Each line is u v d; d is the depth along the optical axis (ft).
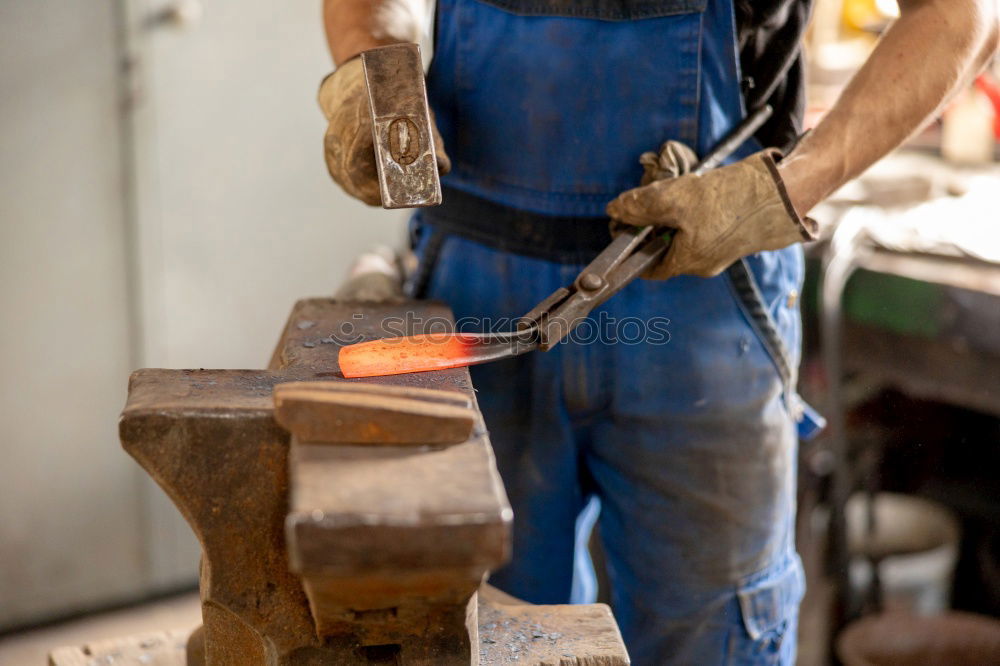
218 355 11.00
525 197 5.66
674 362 5.62
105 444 10.62
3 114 9.34
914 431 10.93
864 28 11.70
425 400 3.85
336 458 3.51
